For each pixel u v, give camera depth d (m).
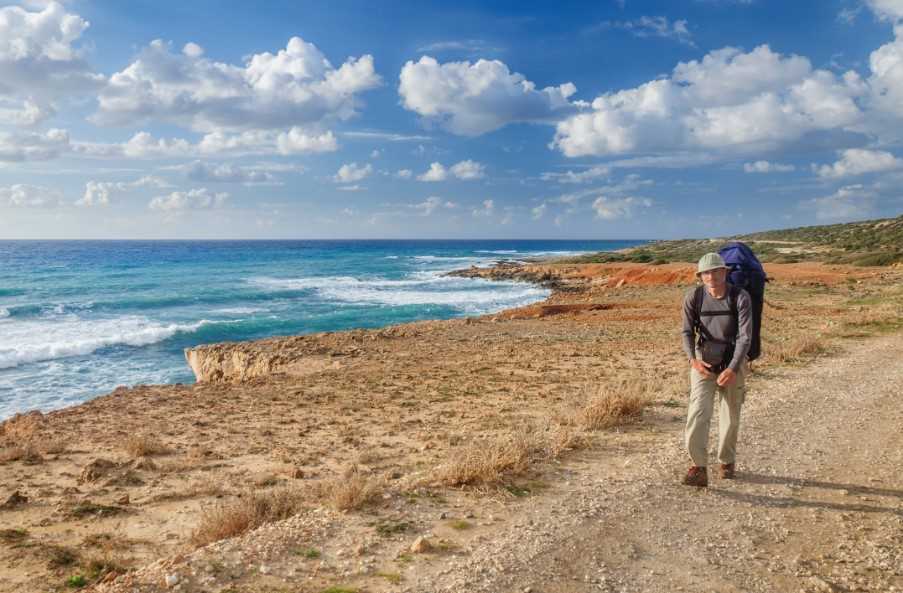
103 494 6.46
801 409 7.98
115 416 11.58
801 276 40.78
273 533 4.29
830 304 25.78
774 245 85.81
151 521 5.57
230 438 8.95
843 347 13.74
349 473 6.48
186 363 24.05
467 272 67.81
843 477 5.37
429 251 167.62
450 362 15.91
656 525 4.37
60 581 4.27
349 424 9.44
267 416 10.57
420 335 22.50
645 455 6.16
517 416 8.92
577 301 35.78
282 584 3.55
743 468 5.63
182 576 3.64
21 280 61.72
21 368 22.94
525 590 3.45
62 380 21.09
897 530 4.23
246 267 86.25
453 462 5.64
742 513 4.59
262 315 36.78
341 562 3.83
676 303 29.30
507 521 4.47
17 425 11.18
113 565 4.46
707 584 3.52
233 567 3.77
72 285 56.28
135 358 24.97
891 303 23.11
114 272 74.88
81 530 5.37
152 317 36.31
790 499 4.87
